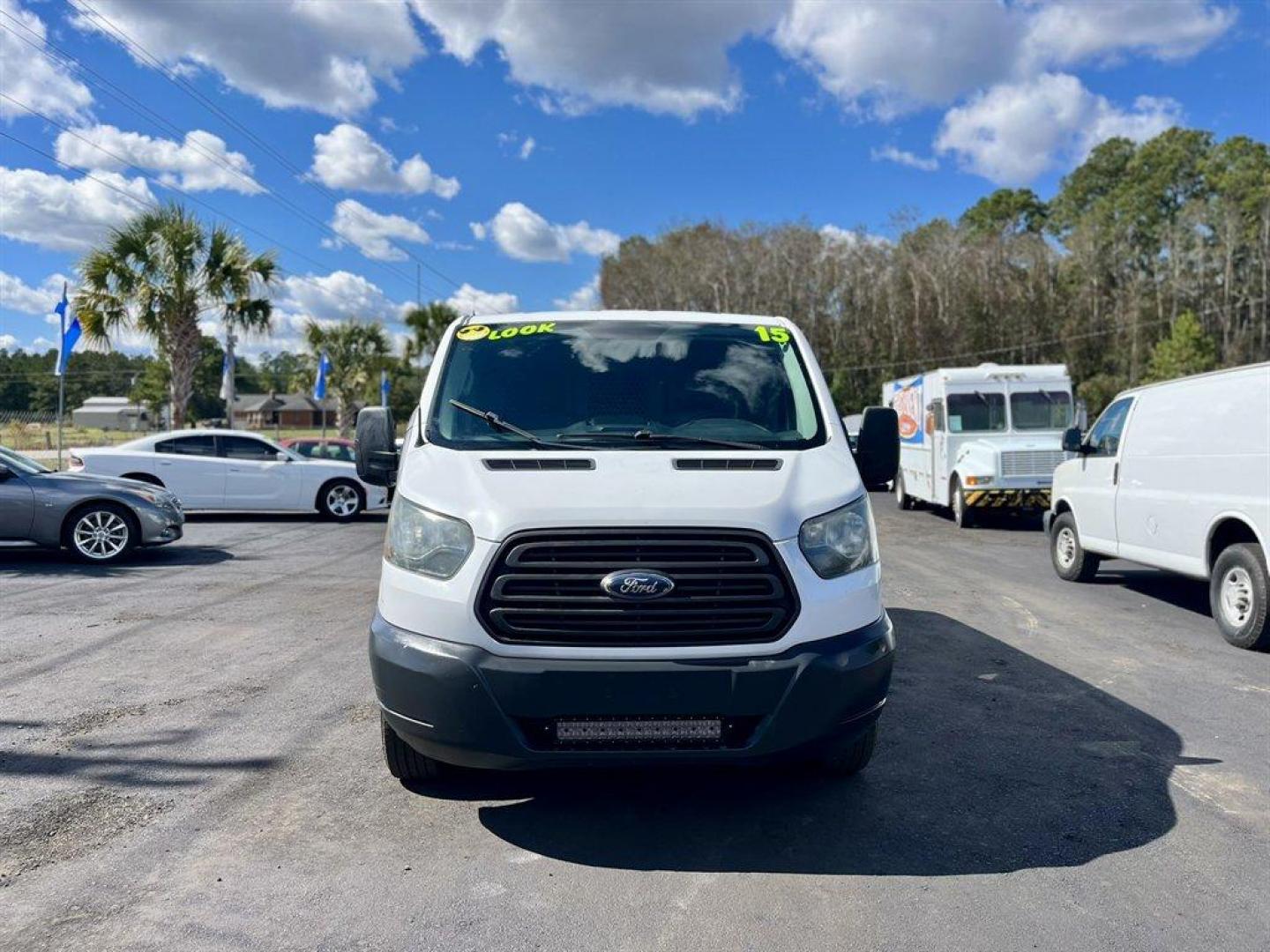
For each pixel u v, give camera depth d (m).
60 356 18.20
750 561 3.70
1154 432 8.81
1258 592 7.19
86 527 10.97
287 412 100.00
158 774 4.50
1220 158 74.88
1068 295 64.25
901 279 64.44
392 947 3.03
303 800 4.22
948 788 4.45
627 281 86.12
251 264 21.62
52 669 6.36
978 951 3.04
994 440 17.44
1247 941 3.11
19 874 3.48
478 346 5.10
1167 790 4.45
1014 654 7.15
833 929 3.16
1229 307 62.28
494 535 3.70
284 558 11.87
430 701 3.66
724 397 4.84
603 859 3.69
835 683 3.68
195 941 3.04
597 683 3.57
